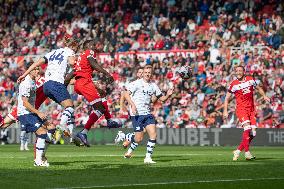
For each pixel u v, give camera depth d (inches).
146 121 775.1
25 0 2202.3
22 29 2126.0
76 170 620.1
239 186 498.0
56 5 2144.4
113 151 1138.7
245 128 809.5
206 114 1566.2
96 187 482.3
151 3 2015.3
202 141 1499.8
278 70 1594.5
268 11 1854.1
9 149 1273.4
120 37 1937.7
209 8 1929.1
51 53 677.3
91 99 744.3
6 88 1840.6
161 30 1889.8
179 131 1512.1
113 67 1796.3
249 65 1642.5
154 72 1722.4
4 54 2043.6
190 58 1724.9
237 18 1828.2
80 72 745.6
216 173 602.2
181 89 1642.5
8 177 554.3
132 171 613.6
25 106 671.8
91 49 745.0
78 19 2079.2
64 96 670.5
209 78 1647.4
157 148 1315.2
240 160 802.8
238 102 823.1
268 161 779.4
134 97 785.6
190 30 1865.2
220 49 1722.4
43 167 655.8
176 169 639.1
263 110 1501.0
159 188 483.2
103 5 2085.4
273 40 1731.1
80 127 1589.6
